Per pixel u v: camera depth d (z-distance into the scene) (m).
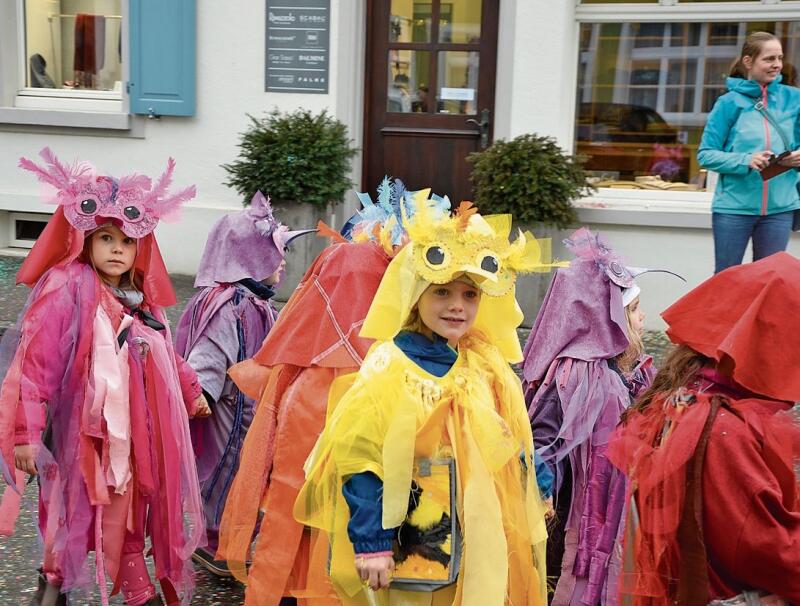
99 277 3.53
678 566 2.46
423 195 2.77
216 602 4.00
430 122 8.93
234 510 3.43
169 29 8.64
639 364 3.91
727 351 2.38
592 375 3.69
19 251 9.25
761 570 2.35
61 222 3.47
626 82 8.42
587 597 3.57
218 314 4.13
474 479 2.64
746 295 2.46
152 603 3.54
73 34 9.23
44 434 3.44
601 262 3.79
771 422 2.42
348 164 8.22
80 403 3.37
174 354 3.75
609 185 8.46
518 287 7.53
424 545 2.66
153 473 3.50
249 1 8.52
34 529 4.51
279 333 3.38
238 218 4.26
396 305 2.75
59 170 3.44
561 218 7.45
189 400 3.81
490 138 8.84
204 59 8.66
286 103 8.62
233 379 3.61
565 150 7.93
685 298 2.57
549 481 3.02
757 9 8.11
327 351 3.29
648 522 2.51
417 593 2.68
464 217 2.71
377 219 3.55
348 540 2.72
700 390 2.53
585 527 3.60
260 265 4.23
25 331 3.36
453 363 2.76
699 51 8.29
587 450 3.64
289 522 3.29
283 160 7.79
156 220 3.55
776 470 2.40
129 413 3.45
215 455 4.14
